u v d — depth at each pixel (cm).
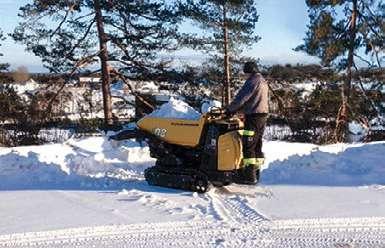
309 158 1139
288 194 923
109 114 2572
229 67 3130
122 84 2773
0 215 813
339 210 827
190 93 2833
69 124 2528
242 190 949
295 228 750
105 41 2575
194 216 802
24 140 2253
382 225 762
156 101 2695
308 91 2872
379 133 2630
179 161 964
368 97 2716
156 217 798
